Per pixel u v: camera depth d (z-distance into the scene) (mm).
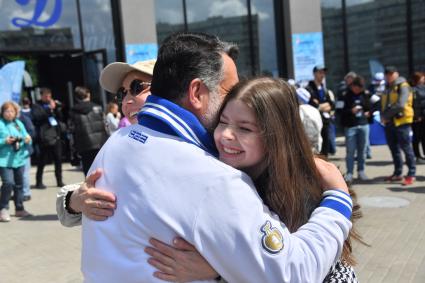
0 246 5199
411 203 5992
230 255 1111
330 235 1188
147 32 11234
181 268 1147
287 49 12648
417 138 8820
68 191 1720
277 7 12734
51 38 10875
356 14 13234
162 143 1212
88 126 6430
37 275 4305
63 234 5539
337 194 1278
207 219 1124
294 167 1266
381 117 7215
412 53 13422
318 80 8344
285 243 1131
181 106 1279
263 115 1230
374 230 4973
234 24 12602
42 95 8469
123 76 2133
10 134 6297
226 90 1320
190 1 12180
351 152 7383
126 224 1192
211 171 1158
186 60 1265
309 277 1132
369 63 13414
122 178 1224
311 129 3602
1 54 10516
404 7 13266
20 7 10484
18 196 6453
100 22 11266
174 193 1152
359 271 3914
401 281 3693
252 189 1188
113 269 1219
